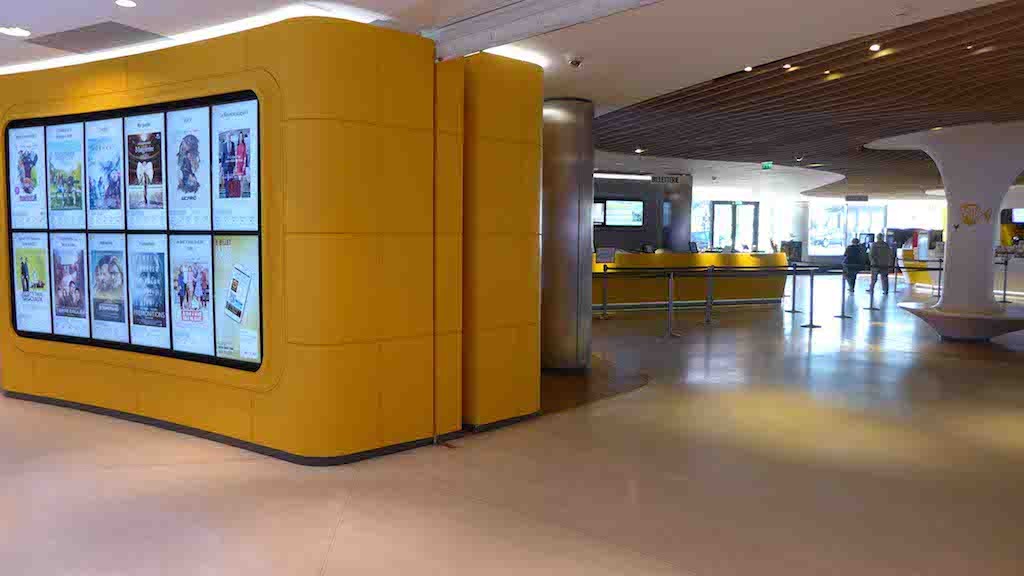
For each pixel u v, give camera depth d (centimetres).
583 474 483
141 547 362
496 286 596
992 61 688
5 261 690
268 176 497
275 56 484
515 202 608
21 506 418
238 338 531
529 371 630
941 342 1081
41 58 632
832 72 750
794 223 3266
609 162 1661
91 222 626
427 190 535
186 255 561
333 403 493
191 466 493
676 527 395
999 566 351
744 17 504
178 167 558
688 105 929
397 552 359
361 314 500
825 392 736
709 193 2734
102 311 628
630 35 550
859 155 1452
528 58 620
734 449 541
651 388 756
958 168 1083
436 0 470
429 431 552
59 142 639
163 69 555
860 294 1997
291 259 487
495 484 461
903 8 484
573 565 347
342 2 476
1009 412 655
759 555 361
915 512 420
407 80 514
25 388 689
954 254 1101
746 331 1208
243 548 362
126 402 615
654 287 1589
